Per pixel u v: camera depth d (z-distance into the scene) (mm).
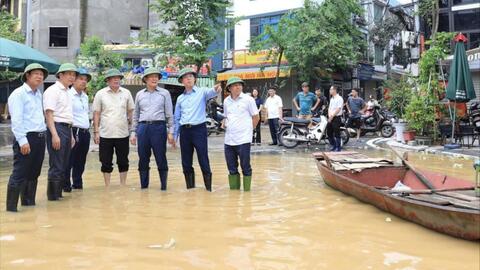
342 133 13508
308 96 13375
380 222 4895
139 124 6914
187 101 6812
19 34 27859
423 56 13609
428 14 22312
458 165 9492
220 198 6207
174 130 7004
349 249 3971
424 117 13273
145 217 5098
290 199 6121
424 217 4535
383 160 7234
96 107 7027
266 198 6203
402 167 6695
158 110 6852
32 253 3811
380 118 16812
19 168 5383
